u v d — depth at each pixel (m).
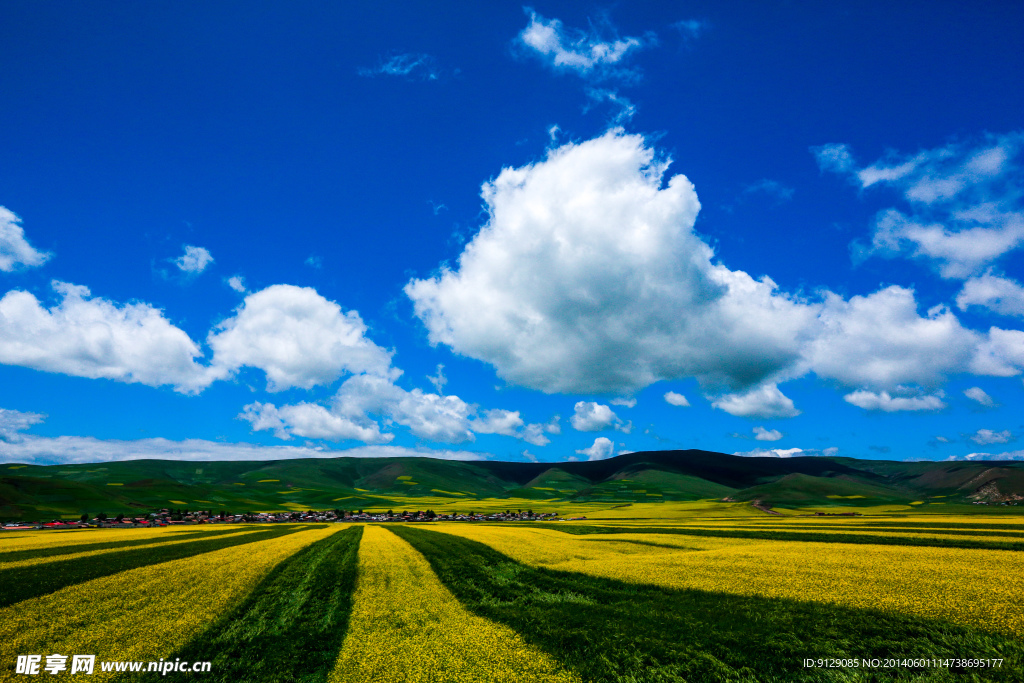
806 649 16.12
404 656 16.23
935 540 43.28
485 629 18.91
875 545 41.47
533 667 15.29
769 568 28.58
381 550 42.34
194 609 22.05
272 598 24.30
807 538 50.16
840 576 25.70
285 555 39.03
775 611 19.95
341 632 19.27
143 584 27.25
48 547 47.00
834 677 14.41
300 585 27.36
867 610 19.36
